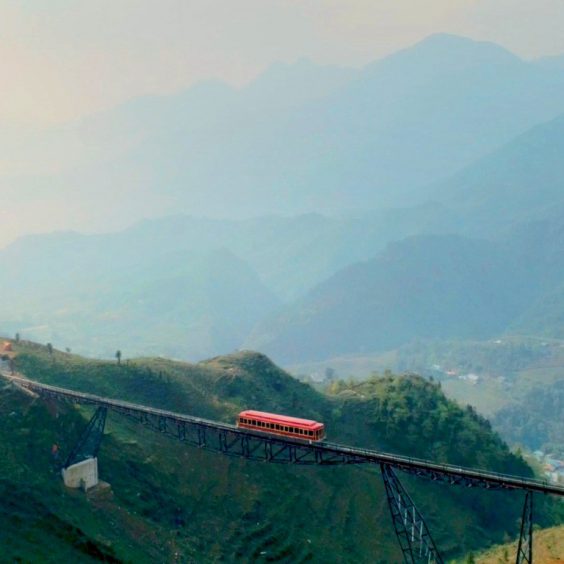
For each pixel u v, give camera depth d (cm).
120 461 14938
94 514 12925
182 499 15200
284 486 16912
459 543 17450
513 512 19425
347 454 10150
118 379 19300
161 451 16162
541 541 14675
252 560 14162
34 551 10806
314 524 16275
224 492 15962
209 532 14575
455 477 9225
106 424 16088
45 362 19038
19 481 12238
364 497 17862
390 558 16100
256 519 15500
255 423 11338
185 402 19238
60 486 13062
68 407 15225
